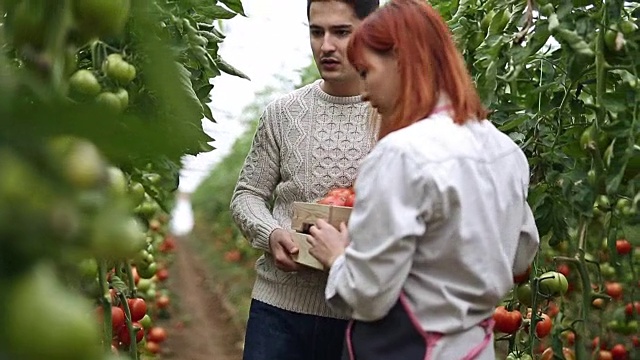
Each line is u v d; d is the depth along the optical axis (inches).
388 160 72.9
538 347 148.1
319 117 108.3
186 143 24.9
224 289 452.1
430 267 74.4
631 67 91.9
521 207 79.3
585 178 98.9
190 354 319.9
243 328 351.3
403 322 74.8
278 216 109.9
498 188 76.0
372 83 78.7
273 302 108.0
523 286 110.4
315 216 93.4
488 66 104.7
